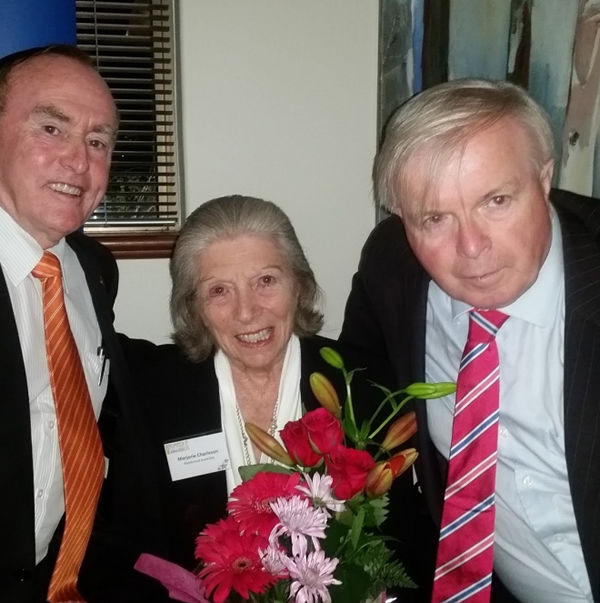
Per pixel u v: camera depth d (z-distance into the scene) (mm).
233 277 1586
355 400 1659
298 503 1030
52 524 1630
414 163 1146
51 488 1598
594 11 1449
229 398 1715
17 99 1490
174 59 2574
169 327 2646
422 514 1639
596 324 1218
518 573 1467
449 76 2039
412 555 1565
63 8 1955
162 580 1144
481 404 1354
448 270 1206
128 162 2641
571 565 1379
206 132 2508
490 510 1355
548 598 1442
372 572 1066
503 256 1157
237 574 989
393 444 1139
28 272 1544
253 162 2551
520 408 1357
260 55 2484
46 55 1538
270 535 1022
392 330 1614
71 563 1601
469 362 1363
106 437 1781
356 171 2609
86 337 1722
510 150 1115
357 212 2639
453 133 1111
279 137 2545
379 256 1691
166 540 1667
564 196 1411
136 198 2699
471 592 1379
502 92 1164
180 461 1672
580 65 1503
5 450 1449
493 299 1231
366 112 2582
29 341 1557
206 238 1596
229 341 1646
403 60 2318
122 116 2648
